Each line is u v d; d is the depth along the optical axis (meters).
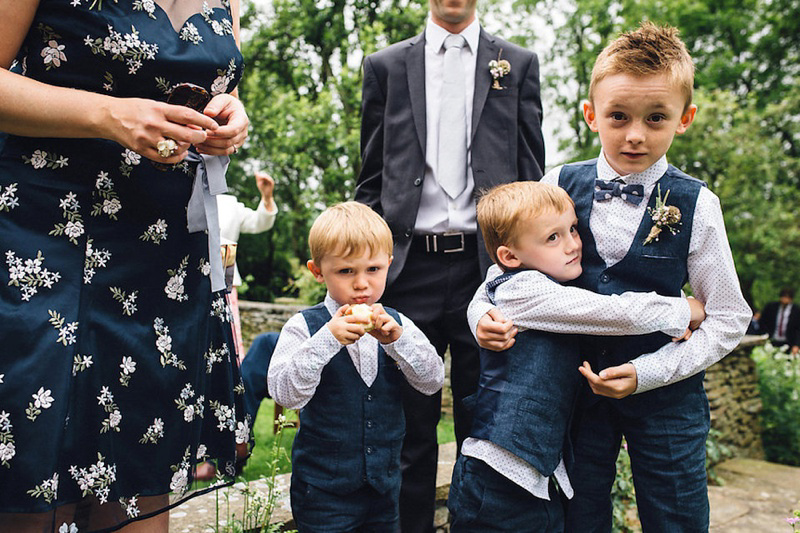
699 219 1.90
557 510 1.95
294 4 16.39
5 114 1.30
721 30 18.81
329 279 1.95
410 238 2.48
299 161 12.49
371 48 12.42
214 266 1.69
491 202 2.07
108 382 1.48
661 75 1.79
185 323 1.61
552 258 1.97
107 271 1.48
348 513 1.91
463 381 2.48
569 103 18.64
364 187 2.67
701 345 1.87
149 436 1.54
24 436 1.33
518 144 2.57
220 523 2.43
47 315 1.38
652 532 1.96
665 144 1.86
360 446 1.91
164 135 1.40
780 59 19.09
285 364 1.91
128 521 1.54
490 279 2.15
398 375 2.01
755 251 15.06
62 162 1.42
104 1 1.41
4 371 1.33
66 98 1.34
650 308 1.84
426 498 2.48
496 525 1.89
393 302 2.51
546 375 1.90
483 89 2.51
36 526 1.41
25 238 1.38
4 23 1.33
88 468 1.45
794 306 10.70
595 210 2.02
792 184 15.46
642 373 1.84
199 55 1.56
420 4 15.20
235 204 4.02
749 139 13.49
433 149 2.52
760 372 6.73
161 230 1.56
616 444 2.03
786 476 5.22
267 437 4.36
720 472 5.26
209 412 1.74
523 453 1.84
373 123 2.65
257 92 15.19
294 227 17.56
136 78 1.47
